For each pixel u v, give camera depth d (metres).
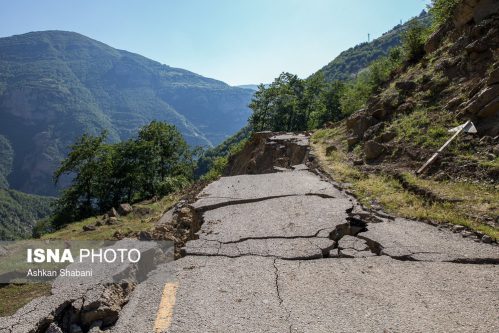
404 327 3.08
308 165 11.79
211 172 29.95
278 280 4.00
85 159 36.78
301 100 55.09
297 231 5.45
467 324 3.10
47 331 3.20
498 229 5.20
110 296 3.59
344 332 3.03
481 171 6.88
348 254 4.67
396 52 23.31
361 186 7.96
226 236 5.38
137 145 38.75
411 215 6.08
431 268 4.21
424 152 8.42
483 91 8.25
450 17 12.83
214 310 3.41
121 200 37.72
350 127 14.31
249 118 54.53
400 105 11.24
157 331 3.12
